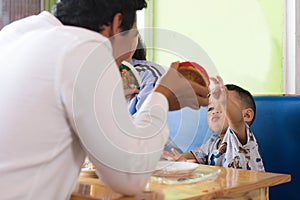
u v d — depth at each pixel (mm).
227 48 2416
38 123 808
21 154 810
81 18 928
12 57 863
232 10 2381
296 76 2113
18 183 808
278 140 1867
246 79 2334
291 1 2109
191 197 867
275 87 2201
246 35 2322
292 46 2117
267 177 1074
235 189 958
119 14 933
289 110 1861
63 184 856
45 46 832
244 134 1566
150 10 2770
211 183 1000
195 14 2576
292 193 1829
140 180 845
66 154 846
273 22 2189
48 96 808
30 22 928
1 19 2416
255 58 2285
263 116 1896
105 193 902
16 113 815
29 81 817
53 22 919
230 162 1530
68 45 817
